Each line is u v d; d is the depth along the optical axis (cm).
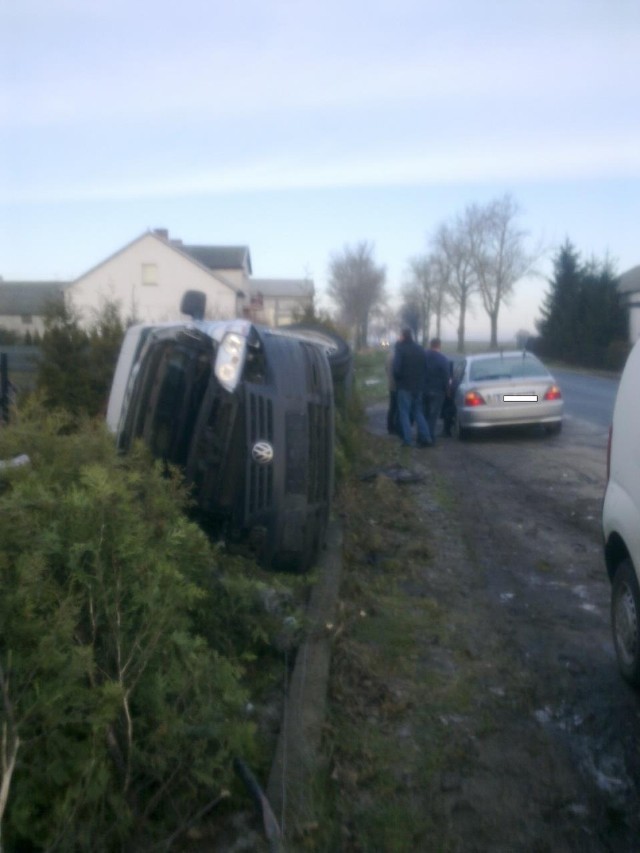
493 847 399
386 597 730
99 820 353
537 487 1225
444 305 8488
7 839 328
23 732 340
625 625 557
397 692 549
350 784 446
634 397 554
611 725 512
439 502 1118
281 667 554
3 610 352
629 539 531
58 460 516
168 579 422
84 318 1427
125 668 378
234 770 417
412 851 396
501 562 848
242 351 652
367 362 3688
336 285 6400
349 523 933
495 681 570
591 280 5647
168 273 5878
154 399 706
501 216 8275
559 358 5753
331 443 731
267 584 626
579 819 421
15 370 1550
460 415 1731
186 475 645
